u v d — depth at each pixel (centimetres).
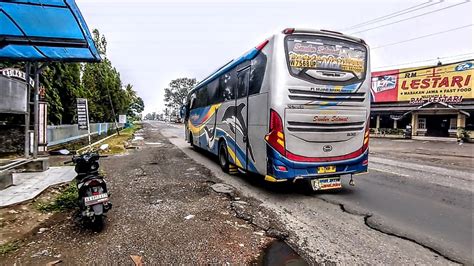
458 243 372
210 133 1014
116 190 634
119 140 2011
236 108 729
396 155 1361
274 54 542
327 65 565
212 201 552
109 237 383
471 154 1413
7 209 487
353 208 518
